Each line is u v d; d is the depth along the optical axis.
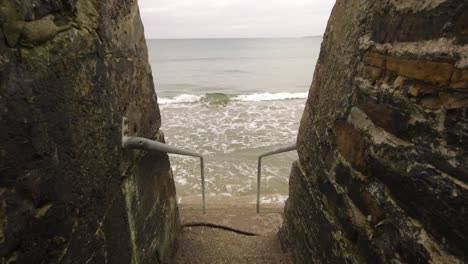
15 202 0.95
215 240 3.17
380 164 1.30
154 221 2.34
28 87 0.97
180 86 21.38
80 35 1.27
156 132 2.41
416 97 1.10
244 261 2.78
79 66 1.27
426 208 1.03
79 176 1.29
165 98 15.44
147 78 2.17
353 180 1.54
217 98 14.82
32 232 1.03
